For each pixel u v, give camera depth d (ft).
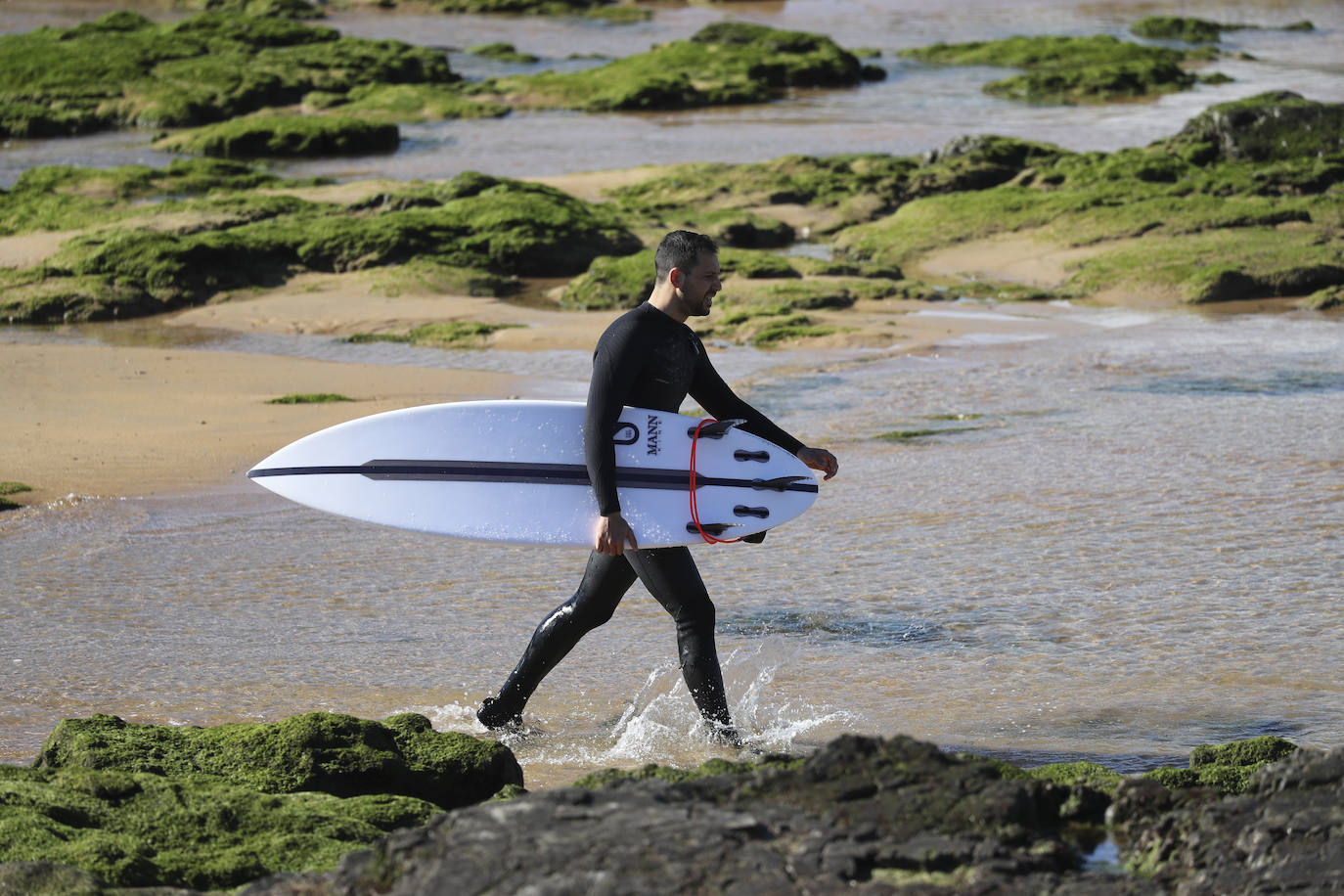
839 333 201.36
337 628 88.99
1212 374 169.27
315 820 47.29
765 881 32.32
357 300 233.76
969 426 146.00
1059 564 99.71
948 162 332.19
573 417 67.62
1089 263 247.91
